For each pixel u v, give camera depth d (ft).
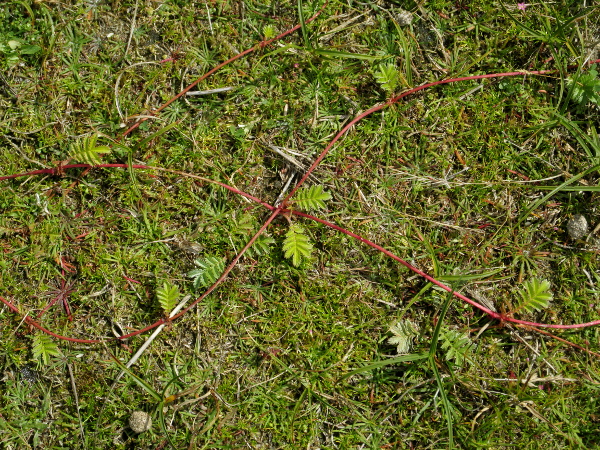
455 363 1.84
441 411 1.86
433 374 1.86
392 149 1.90
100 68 1.89
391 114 1.89
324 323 1.87
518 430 1.86
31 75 1.88
